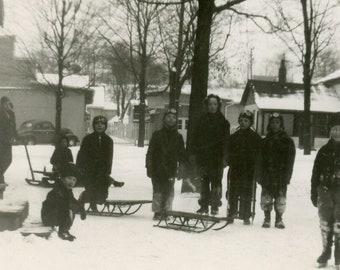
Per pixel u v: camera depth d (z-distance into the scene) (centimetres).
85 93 4503
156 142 1028
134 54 4553
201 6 1466
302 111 4800
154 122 5297
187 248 764
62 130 4072
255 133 1030
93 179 1062
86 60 3822
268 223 998
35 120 4156
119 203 1032
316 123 4872
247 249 777
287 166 990
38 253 659
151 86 5425
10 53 4197
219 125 1076
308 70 3309
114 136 7269
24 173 1856
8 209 793
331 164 702
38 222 852
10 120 1389
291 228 992
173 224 948
